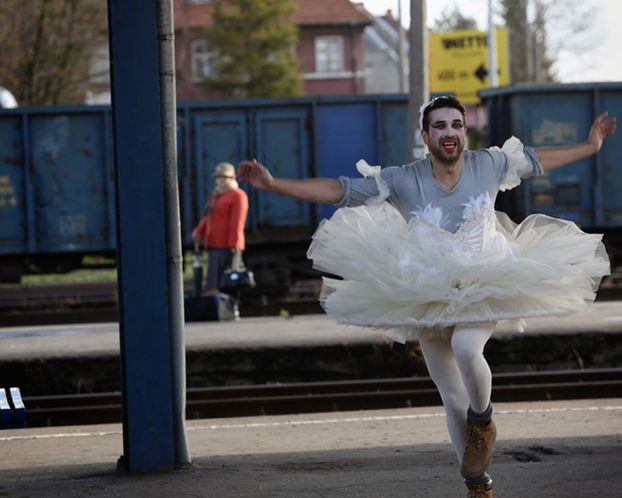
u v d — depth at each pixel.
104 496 10.76
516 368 20.47
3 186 34.34
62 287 39.28
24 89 63.97
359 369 20.28
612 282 36.59
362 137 35.06
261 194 34.47
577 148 9.73
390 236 9.07
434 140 9.18
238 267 25.78
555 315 8.98
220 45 85.31
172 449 11.82
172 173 11.60
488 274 8.84
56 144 34.38
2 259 35.09
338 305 9.25
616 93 35.34
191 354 20.06
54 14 63.34
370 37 125.44
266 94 84.56
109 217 34.50
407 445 13.77
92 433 16.03
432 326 8.85
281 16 86.12
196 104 34.59
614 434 14.18
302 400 18.12
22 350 20.25
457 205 9.25
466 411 9.36
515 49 103.94
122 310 11.65
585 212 35.25
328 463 12.27
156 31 11.41
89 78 66.31
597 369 20.09
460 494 10.45
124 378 11.75
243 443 14.65
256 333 21.62
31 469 12.76
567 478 11.08
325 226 9.46
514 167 9.48
